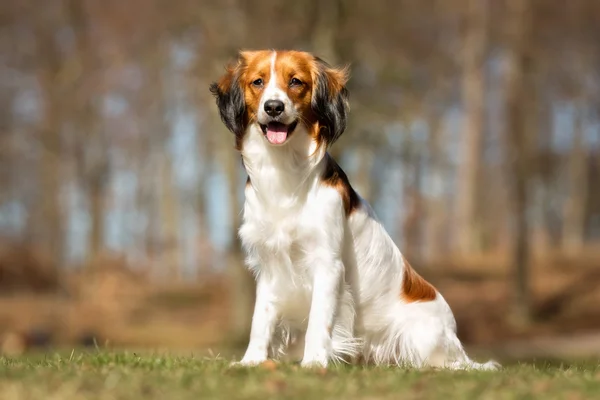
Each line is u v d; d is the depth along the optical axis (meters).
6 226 36.59
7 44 30.80
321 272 5.84
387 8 20.59
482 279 28.56
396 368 5.64
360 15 19.12
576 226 38.34
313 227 5.82
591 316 24.08
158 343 20.94
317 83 5.95
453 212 40.88
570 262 30.36
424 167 31.59
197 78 19.86
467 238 33.44
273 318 6.11
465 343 22.23
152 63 21.81
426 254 34.22
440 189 38.25
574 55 25.86
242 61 6.09
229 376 4.93
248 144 5.99
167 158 34.75
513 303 23.75
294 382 4.69
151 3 24.50
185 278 33.41
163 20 21.41
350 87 18.47
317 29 18.58
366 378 4.88
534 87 24.59
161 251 37.66
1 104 31.36
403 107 19.84
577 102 29.98
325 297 5.81
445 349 6.34
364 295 6.24
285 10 18.75
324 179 5.91
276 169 5.88
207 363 5.80
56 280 29.28
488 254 32.06
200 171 34.66
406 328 6.31
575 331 22.95
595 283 26.77
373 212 6.44
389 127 19.78
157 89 29.36
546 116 33.38
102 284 28.58
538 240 38.53
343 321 5.97
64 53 30.25
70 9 29.30
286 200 5.87
